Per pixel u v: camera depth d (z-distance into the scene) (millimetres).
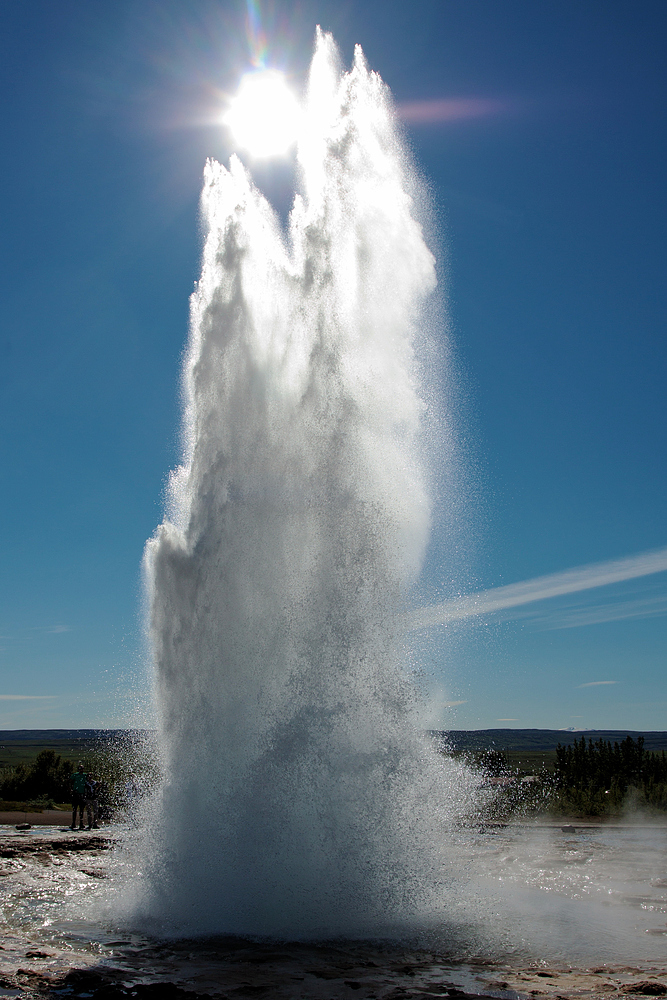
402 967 7465
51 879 12453
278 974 7113
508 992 6586
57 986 6691
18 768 35844
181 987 6676
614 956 7992
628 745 30859
